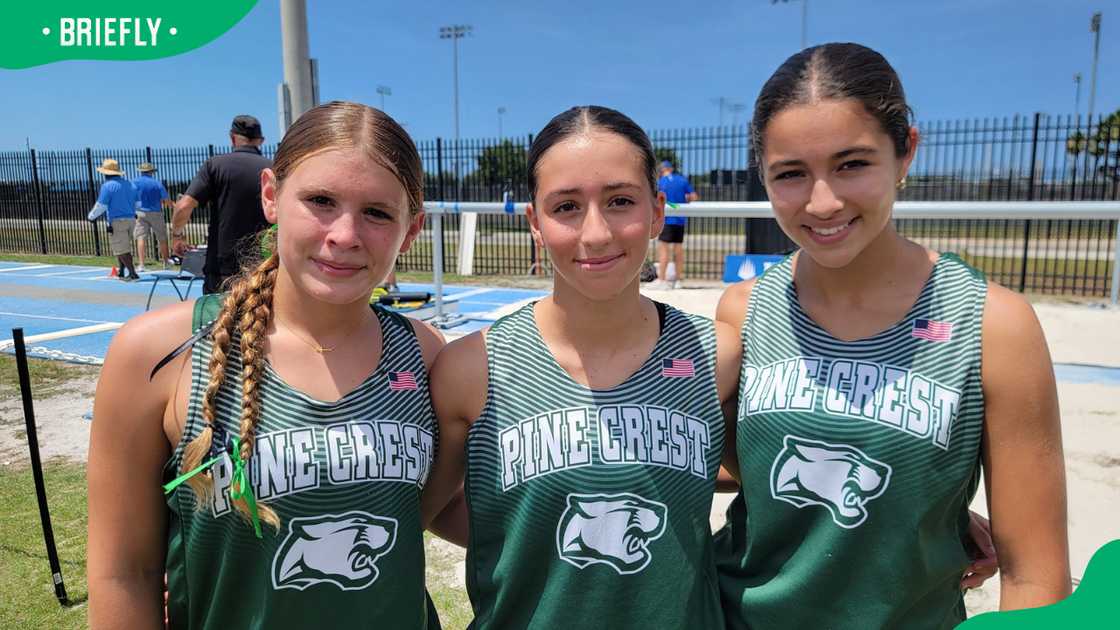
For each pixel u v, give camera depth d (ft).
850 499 4.12
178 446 4.16
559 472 4.33
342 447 4.21
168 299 32.09
